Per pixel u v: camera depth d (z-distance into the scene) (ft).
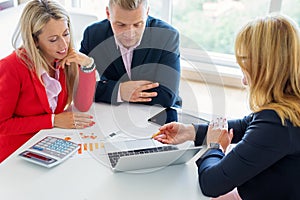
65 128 4.67
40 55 4.71
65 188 3.63
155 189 3.67
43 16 4.49
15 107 4.81
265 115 3.46
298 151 3.46
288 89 3.55
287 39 3.40
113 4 4.83
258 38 3.46
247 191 3.77
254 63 3.52
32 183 3.69
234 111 7.52
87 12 8.17
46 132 4.58
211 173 3.58
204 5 9.31
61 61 4.88
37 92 4.77
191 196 3.60
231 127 4.46
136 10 4.72
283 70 3.45
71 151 4.10
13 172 3.84
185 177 3.85
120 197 3.54
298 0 8.45
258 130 3.43
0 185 3.64
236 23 9.23
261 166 3.42
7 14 6.80
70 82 5.08
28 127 4.66
